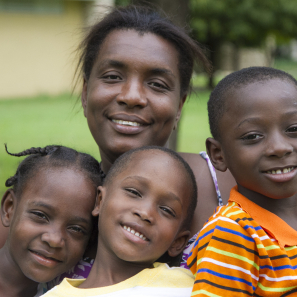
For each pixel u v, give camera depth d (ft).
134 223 6.81
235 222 6.36
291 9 57.88
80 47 8.66
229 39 61.72
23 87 55.93
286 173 6.40
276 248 6.23
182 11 14.15
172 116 7.80
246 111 6.55
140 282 6.66
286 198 6.86
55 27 56.08
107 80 7.66
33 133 31.37
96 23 8.23
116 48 7.63
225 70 81.05
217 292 6.03
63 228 7.24
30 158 7.89
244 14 58.08
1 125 34.81
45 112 43.16
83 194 7.45
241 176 6.72
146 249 6.84
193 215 7.71
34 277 7.15
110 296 6.49
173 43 7.93
